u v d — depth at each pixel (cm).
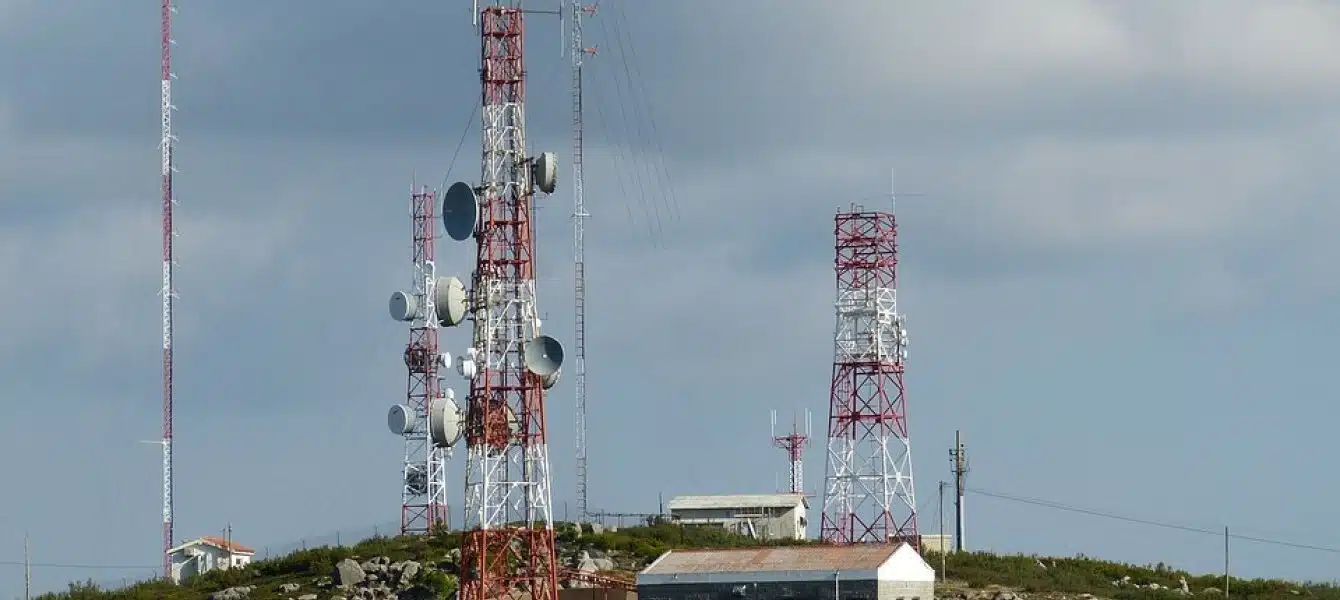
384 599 14438
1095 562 17275
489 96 12594
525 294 12494
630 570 15100
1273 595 16188
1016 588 15350
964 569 16275
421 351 17275
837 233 18638
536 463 12431
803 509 18988
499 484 12375
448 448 12875
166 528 17350
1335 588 16800
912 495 18150
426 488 17038
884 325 18412
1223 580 17050
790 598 12381
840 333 18450
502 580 12306
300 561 15800
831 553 12838
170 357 17125
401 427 17100
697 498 18812
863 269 18538
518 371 12444
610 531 16450
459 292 12419
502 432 12406
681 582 12606
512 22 12644
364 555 15588
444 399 12494
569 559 15300
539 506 12412
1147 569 17250
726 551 13075
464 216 12475
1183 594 15712
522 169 12556
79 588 16612
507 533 12412
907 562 12725
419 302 17462
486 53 12600
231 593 14950
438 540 15925
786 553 12900
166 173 16825
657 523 17588
